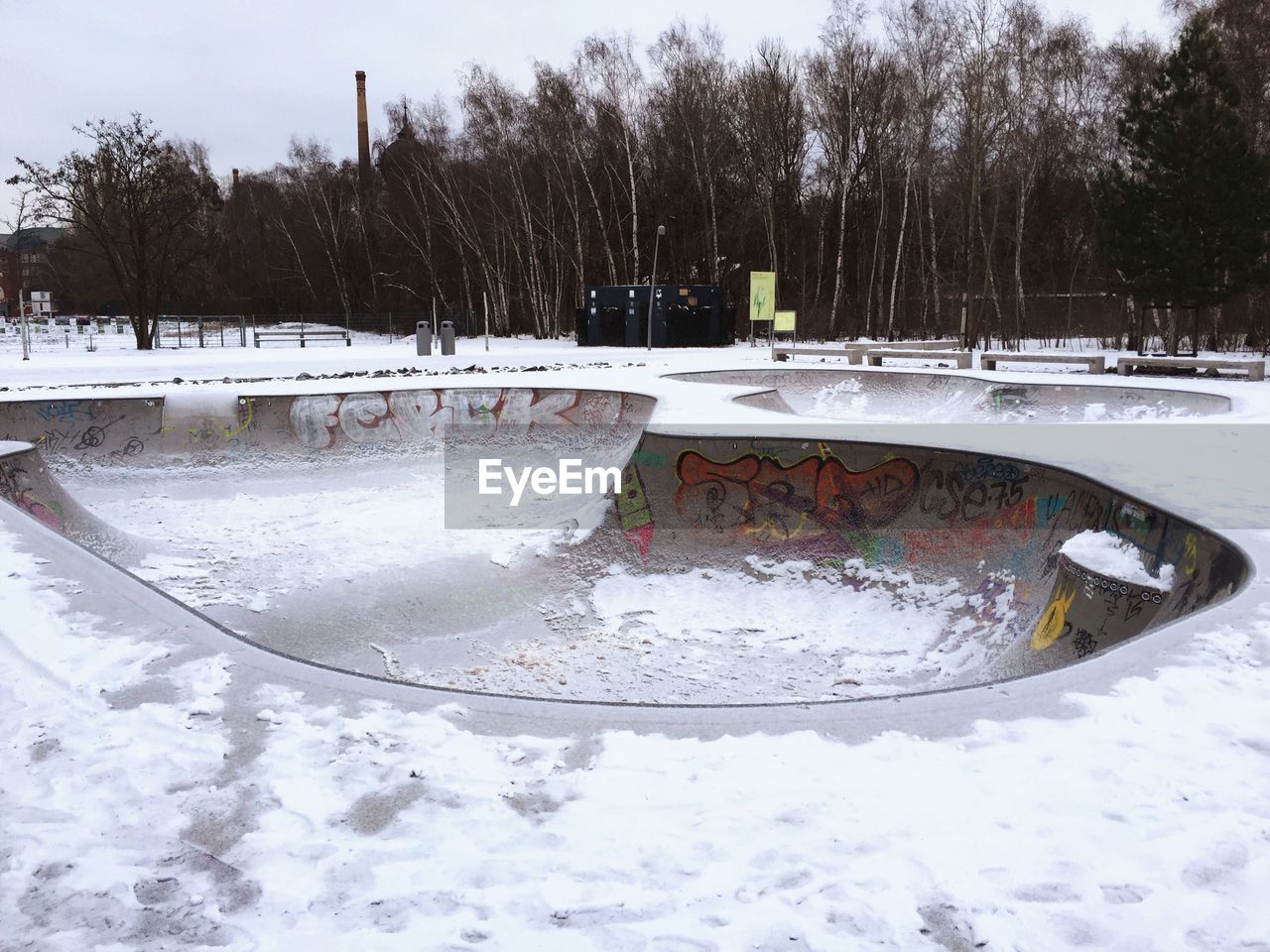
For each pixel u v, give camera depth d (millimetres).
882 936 2641
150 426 16469
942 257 43469
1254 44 27469
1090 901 2762
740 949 2607
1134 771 3494
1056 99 36844
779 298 44625
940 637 8992
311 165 59781
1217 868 2906
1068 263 42531
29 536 7359
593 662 9047
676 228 44875
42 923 2766
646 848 3090
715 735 3877
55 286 84188
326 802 3422
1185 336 34750
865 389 21328
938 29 34562
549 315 47781
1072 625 7086
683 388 17953
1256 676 4258
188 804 3426
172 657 4844
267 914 2799
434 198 51406
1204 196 21312
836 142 41406
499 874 2973
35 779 3625
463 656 9227
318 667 4715
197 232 57281
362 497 14914
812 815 3252
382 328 51125
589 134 44094
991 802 3311
